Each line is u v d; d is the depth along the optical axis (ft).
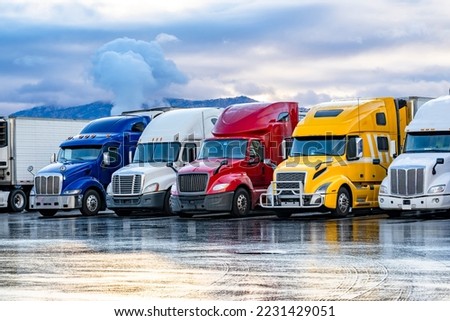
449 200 107.14
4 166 150.20
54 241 84.17
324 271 57.98
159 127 131.23
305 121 116.16
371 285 51.62
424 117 112.37
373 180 115.03
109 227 103.65
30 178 152.56
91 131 139.54
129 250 74.02
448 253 67.51
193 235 88.53
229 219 114.42
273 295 48.65
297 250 71.41
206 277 56.24
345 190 111.96
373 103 116.67
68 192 131.85
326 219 110.32
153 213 136.46
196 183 116.26
